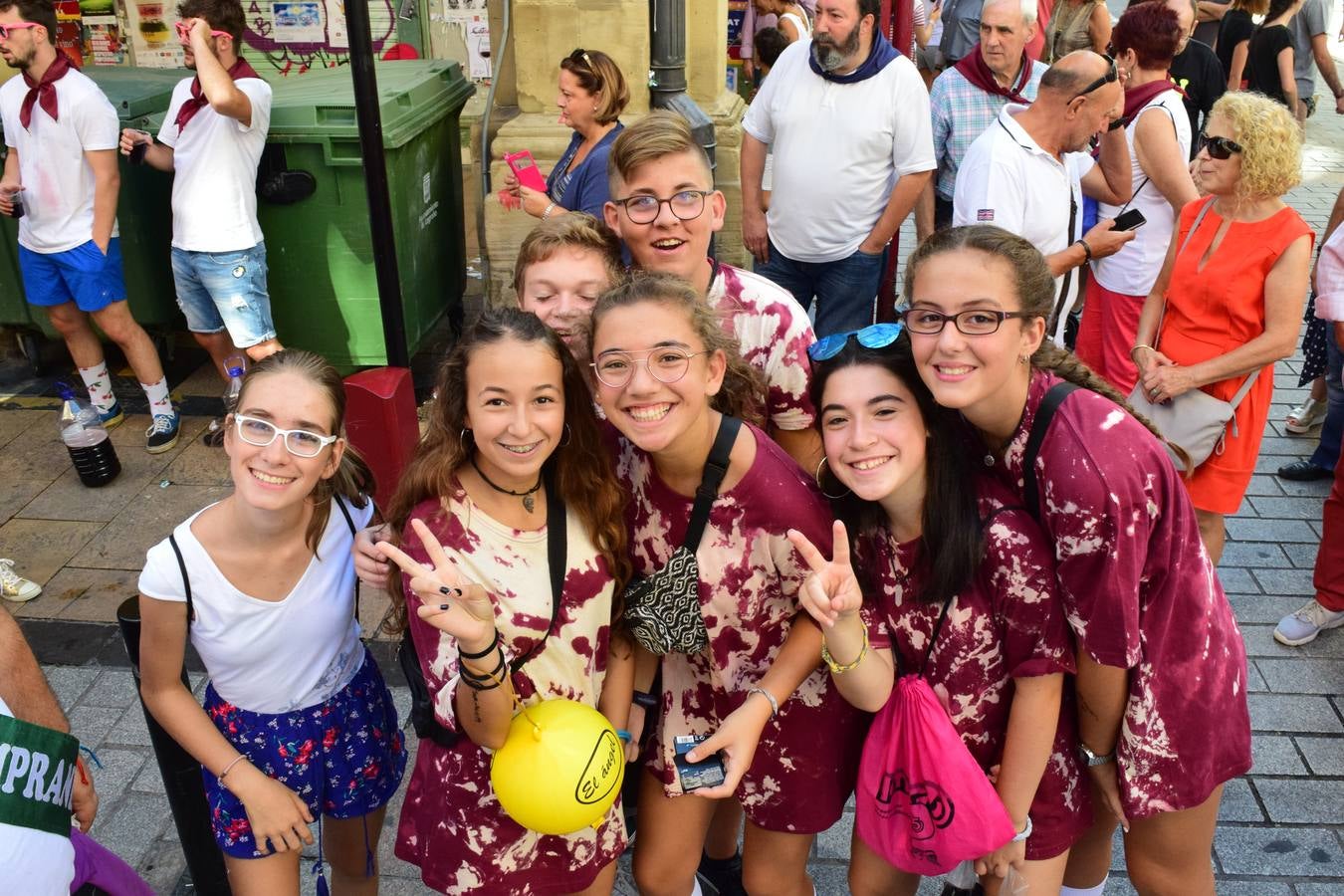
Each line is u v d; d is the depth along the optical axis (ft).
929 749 6.95
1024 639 6.87
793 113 16.72
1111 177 15.28
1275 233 11.44
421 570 6.23
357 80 11.42
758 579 7.25
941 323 6.35
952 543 6.68
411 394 11.50
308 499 7.48
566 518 7.06
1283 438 18.07
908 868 7.35
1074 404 6.54
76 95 15.87
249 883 7.93
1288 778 11.24
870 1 15.66
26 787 6.14
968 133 18.79
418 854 7.64
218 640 7.38
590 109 15.79
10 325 19.88
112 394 18.63
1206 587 6.93
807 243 17.31
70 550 15.38
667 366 6.51
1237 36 28.48
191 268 17.26
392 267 12.34
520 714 7.04
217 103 15.76
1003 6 17.85
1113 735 7.27
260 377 7.04
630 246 8.71
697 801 8.21
